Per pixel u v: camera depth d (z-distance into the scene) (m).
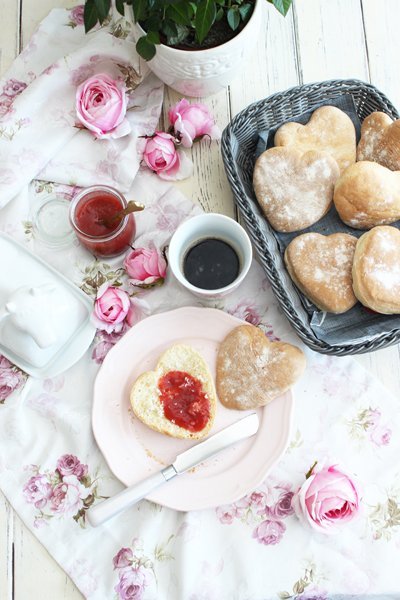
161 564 0.79
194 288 0.77
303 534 0.80
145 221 0.86
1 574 0.80
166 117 0.89
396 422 0.81
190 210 0.85
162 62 0.79
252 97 0.90
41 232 0.86
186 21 0.72
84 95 0.84
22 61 0.89
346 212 0.81
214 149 0.88
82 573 0.79
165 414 0.80
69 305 0.81
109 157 0.87
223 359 0.81
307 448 0.81
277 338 0.83
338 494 0.75
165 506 0.78
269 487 0.81
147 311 0.84
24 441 0.82
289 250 0.81
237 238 0.79
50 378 0.83
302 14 0.90
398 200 0.80
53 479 0.81
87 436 0.82
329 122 0.84
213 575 0.79
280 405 0.80
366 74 0.90
